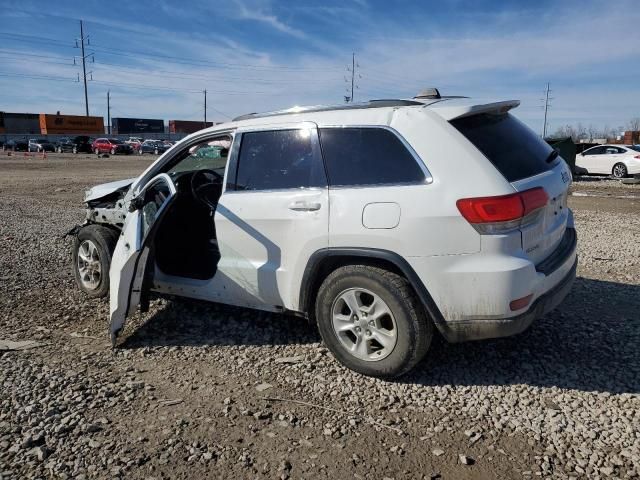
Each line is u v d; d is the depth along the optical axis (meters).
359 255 3.63
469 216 3.30
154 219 4.23
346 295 3.75
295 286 3.97
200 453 2.95
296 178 4.00
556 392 3.55
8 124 69.69
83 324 4.79
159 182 4.82
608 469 2.77
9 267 6.63
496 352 4.13
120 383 3.72
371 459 2.90
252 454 2.95
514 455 2.92
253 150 4.29
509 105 3.86
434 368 3.90
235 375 3.85
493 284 3.29
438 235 3.38
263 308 4.26
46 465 2.84
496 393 3.55
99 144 51.62
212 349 4.27
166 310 5.05
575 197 16.05
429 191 3.42
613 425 3.16
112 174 25.61
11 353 4.19
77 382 3.73
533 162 3.77
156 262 4.78
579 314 4.90
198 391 3.62
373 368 3.70
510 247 3.32
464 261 3.34
